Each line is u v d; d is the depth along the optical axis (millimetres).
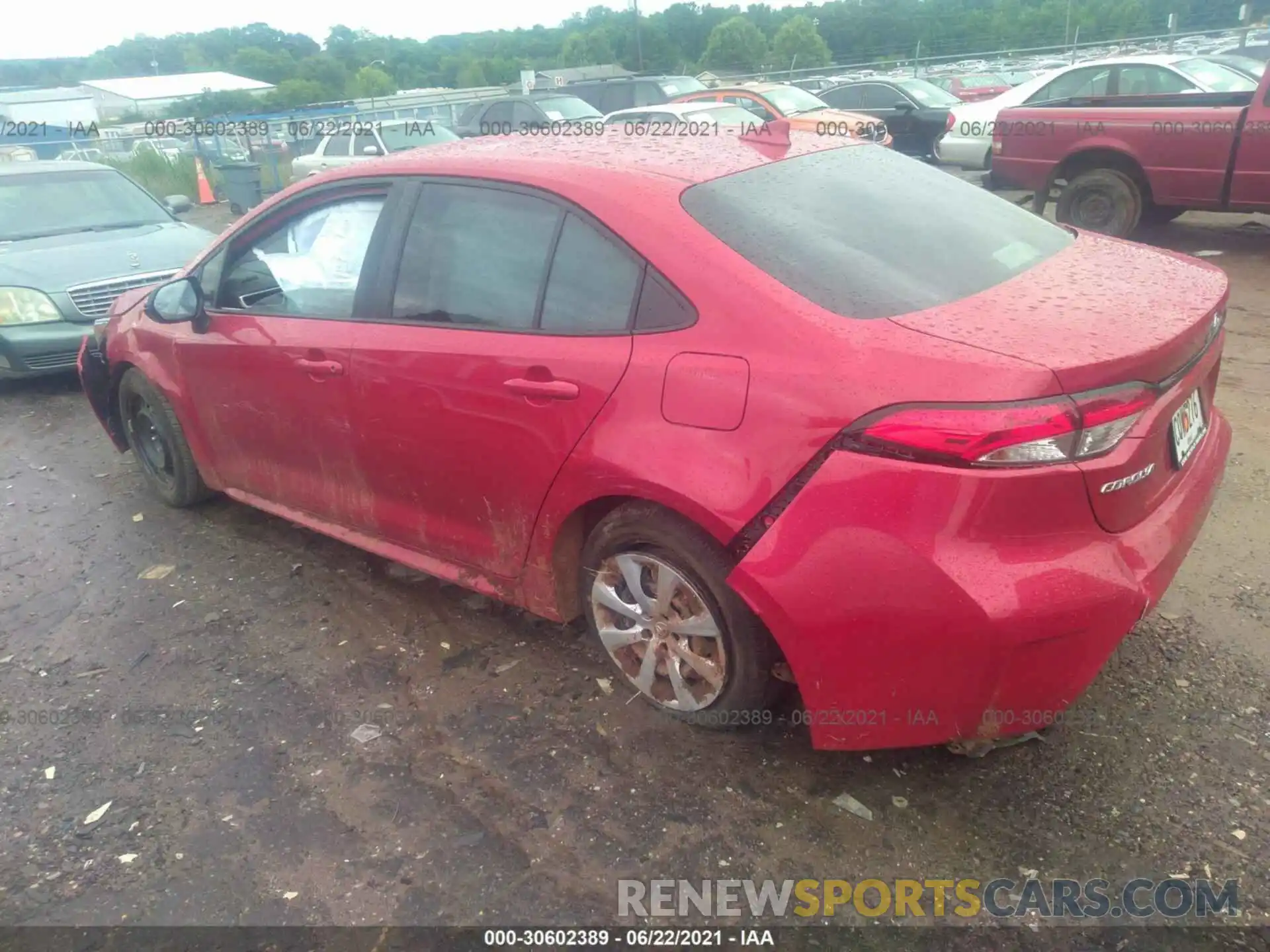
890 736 2457
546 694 3193
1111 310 2471
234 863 2592
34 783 2943
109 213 7840
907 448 2188
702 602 2697
